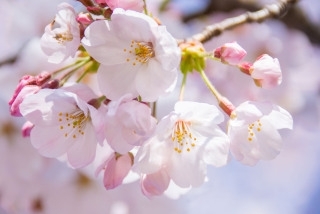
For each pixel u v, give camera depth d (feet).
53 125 1.41
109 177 1.39
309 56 2.20
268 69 1.41
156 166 1.38
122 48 1.40
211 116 1.39
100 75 1.39
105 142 1.45
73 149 1.41
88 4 1.41
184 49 1.46
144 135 1.34
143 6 1.40
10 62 1.93
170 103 1.88
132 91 1.39
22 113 1.38
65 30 1.41
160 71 1.38
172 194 1.49
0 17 2.08
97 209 1.87
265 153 1.40
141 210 1.88
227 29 1.63
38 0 2.07
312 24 2.08
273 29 2.14
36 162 1.89
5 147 1.88
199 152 1.40
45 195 1.88
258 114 1.38
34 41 1.94
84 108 1.38
